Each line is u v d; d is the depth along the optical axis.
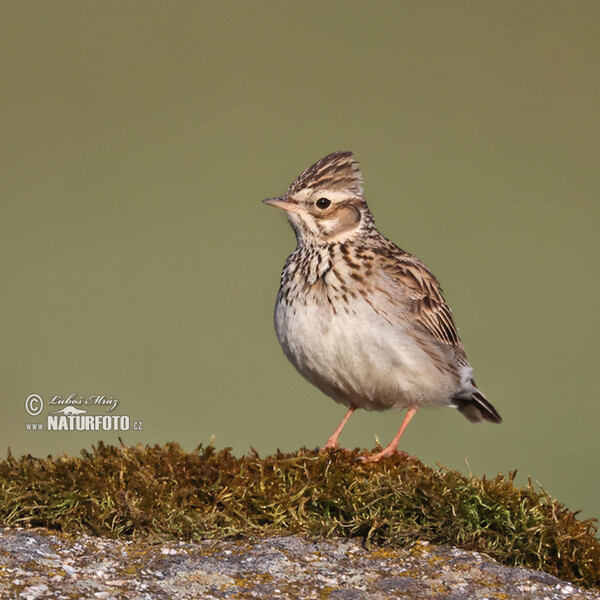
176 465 9.78
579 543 8.87
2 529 8.80
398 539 8.88
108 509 8.94
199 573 8.16
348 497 9.23
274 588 7.96
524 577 8.34
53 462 9.66
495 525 9.05
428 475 9.59
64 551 8.42
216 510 9.23
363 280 12.87
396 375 12.85
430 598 7.92
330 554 8.66
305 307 12.88
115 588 7.79
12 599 7.39
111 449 10.19
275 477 9.78
